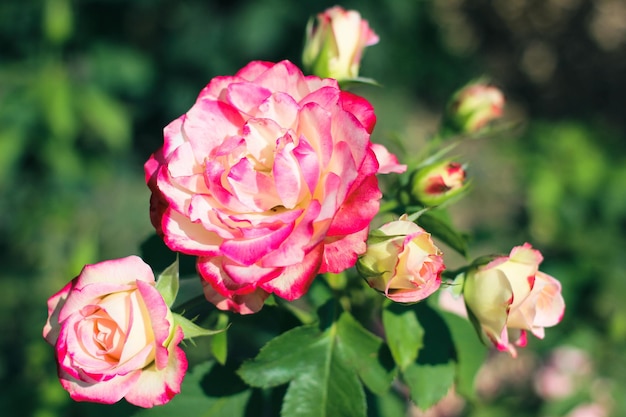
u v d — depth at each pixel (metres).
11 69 0.98
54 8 0.97
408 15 1.48
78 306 0.29
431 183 0.36
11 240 0.99
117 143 0.97
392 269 0.30
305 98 0.30
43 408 0.53
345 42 0.38
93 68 1.25
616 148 0.94
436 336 0.36
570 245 0.80
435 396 0.35
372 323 0.39
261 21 1.33
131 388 0.29
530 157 0.92
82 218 1.06
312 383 0.34
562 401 0.71
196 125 0.31
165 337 0.29
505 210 1.34
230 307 0.30
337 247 0.29
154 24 1.39
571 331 0.72
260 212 0.29
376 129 1.41
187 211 0.30
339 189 0.28
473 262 0.33
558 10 2.05
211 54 1.37
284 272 0.29
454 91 0.44
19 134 0.94
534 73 2.00
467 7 2.10
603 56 1.98
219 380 0.36
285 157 0.29
